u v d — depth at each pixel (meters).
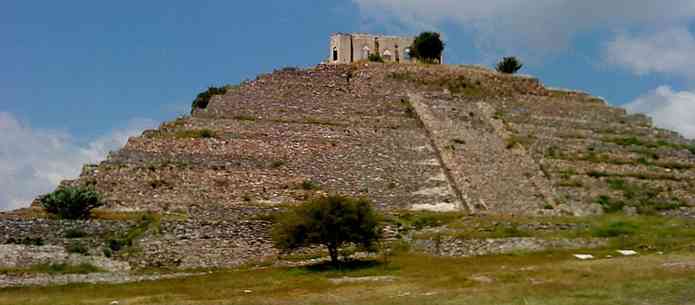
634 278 38.12
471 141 82.00
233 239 59.06
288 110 88.62
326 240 53.34
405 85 99.81
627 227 60.22
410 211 67.31
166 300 41.06
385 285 42.38
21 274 50.81
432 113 89.00
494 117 89.75
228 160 73.88
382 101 93.75
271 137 79.44
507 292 36.06
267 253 58.75
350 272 50.03
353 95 95.12
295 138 79.75
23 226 57.22
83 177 69.38
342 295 39.09
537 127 88.38
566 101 102.62
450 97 95.81
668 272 39.25
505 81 105.31
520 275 42.06
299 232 53.62
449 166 76.00
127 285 48.59
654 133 92.44
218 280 49.59
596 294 34.44
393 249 58.72
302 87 96.38
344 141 80.19
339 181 73.12
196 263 56.78
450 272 47.22
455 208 69.00
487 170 75.38
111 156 72.75
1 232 56.47
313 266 53.50
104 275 51.81
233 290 44.47
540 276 41.22
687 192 75.06
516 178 74.38
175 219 60.25
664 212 70.56
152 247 57.25
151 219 60.88
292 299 38.66
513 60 116.31
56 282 49.59
